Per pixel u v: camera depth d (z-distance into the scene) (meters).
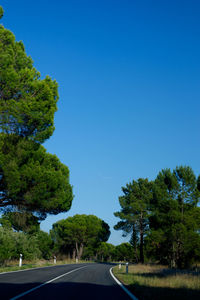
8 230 35.84
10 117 19.55
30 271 21.73
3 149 22.06
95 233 74.88
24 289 11.05
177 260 36.56
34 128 21.05
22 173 22.17
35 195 23.59
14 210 26.47
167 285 13.55
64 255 77.31
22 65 20.64
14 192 22.19
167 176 39.00
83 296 10.05
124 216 52.69
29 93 20.22
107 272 25.08
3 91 19.05
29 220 29.30
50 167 25.89
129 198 54.22
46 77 22.22
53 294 10.09
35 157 24.05
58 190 25.84
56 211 28.41
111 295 10.72
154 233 37.47
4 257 29.41
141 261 51.53
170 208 37.69
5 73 18.27
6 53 19.03
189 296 10.17
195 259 35.91
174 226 35.66
